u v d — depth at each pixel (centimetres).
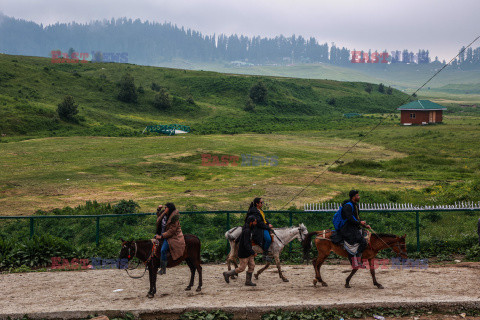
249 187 3447
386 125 9206
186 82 16100
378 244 938
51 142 6069
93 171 4138
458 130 7412
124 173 4138
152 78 16625
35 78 11931
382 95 19038
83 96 11544
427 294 868
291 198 2909
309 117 12812
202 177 4034
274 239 1008
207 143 6319
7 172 3959
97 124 8750
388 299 841
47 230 1859
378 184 3528
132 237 1484
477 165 4359
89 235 1753
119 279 1049
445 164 4638
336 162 4900
